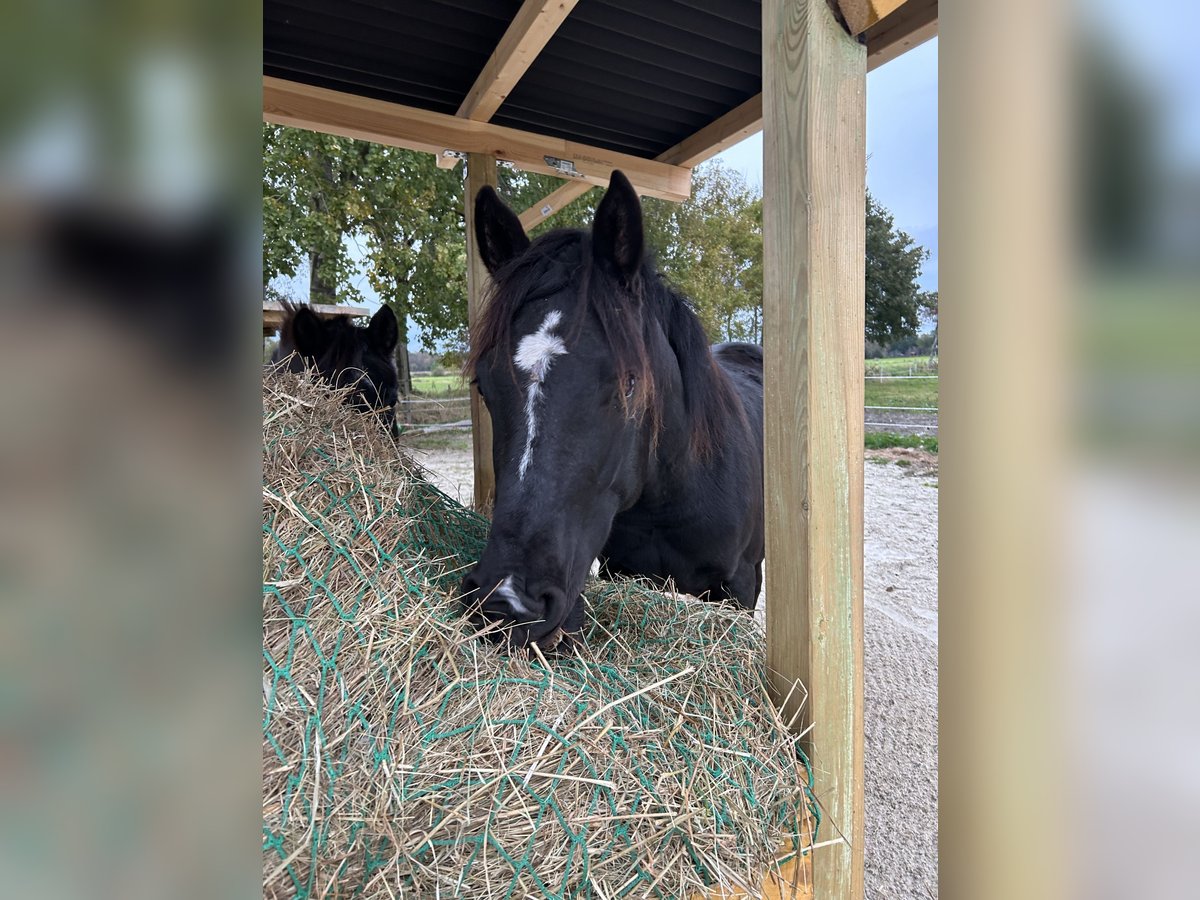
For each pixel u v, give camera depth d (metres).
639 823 0.96
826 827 1.22
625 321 1.52
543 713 1.10
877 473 8.20
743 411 2.50
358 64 2.95
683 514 2.13
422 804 0.93
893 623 4.20
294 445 1.51
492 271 1.89
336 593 1.24
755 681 1.31
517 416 1.47
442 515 1.93
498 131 3.18
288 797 0.88
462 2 2.47
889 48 2.52
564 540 1.42
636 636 1.63
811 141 1.13
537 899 0.85
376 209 10.05
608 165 3.53
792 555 1.22
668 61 2.89
